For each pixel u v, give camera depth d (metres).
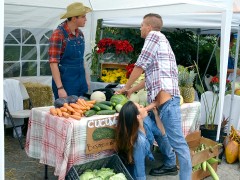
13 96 5.15
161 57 3.26
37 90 5.62
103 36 6.65
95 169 3.20
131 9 5.36
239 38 4.70
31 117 3.37
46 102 5.77
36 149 3.38
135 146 3.24
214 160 4.04
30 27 5.59
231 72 6.02
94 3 5.73
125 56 5.74
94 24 6.12
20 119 5.22
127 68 5.33
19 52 5.61
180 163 3.38
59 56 3.80
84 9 3.76
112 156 3.30
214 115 5.08
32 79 5.88
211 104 5.23
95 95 3.52
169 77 3.27
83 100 3.27
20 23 5.45
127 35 7.22
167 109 3.26
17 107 5.19
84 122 3.03
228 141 4.71
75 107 3.14
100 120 3.14
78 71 4.01
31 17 5.52
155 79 3.27
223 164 4.58
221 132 4.85
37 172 3.98
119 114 3.22
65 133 2.95
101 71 5.75
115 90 3.90
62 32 3.77
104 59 5.77
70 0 5.43
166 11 4.84
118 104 3.39
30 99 5.40
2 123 2.07
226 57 3.79
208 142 4.17
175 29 7.52
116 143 3.29
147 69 3.36
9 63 5.52
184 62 7.65
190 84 4.35
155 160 4.50
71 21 3.80
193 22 4.87
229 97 5.17
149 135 3.64
